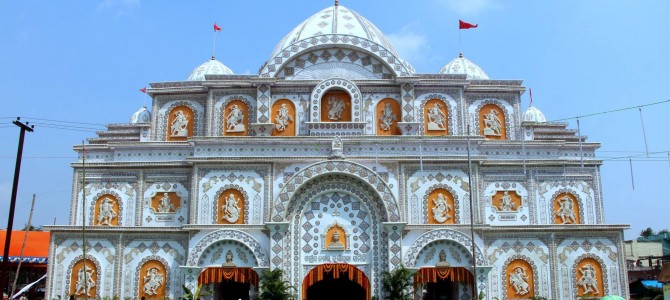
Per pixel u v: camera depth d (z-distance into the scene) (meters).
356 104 34.34
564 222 33.53
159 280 31.75
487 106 36.66
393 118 35.09
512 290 31.66
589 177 34.22
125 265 32.06
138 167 33.69
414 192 31.88
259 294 29.23
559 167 34.19
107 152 34.69
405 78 35.03
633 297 47.84
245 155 32.19
